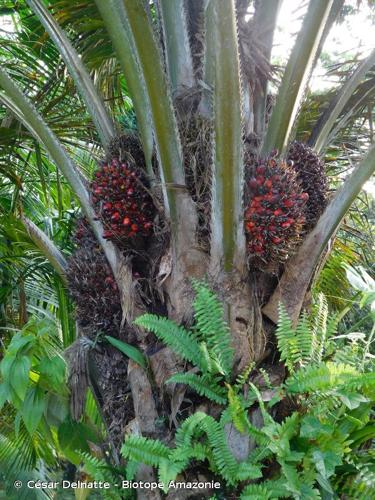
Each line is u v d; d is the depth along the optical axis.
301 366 2.44
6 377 2.61
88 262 2.79
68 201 5.24
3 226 4.14
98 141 4.09
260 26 2.94
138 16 2.22
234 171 2.29
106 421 2.86
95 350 2.85
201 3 2.95
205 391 2.39
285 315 2.45
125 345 2.58
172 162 2.48
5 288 4.38
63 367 2.70
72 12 3.58
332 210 2.57
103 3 2.68
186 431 2.28
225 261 2.47
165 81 2.37
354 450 2.50
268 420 2.25
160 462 2.20
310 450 2.29
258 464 2.33
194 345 2.42
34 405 2.75
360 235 4.65
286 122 2.65
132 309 2.65
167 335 2.39
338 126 3.45
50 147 2.98
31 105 2.97
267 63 2.92
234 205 2.36
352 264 4.38
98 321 2.76
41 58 3.84
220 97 2.19
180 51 2.84
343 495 2.43
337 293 4.26
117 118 3.91
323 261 2.79
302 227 2.71
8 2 4.00
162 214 2.60
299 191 2.54
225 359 2.41
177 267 2.56
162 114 2.38
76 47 3.74
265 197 2.38
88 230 2.99
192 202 2.54
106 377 2.80
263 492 2.17
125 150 2.79
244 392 2.45
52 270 4.19
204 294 2.39
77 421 2.93
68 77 3.82
